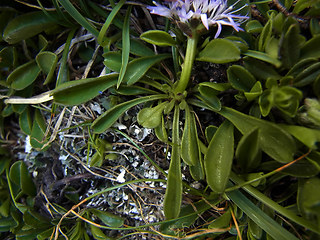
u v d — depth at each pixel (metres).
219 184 0.05
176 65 0.06
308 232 0.06
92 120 0.07
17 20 0.06
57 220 0.07
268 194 0.06
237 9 0.06
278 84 0.06
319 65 0.05
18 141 0.08
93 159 0.06
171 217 0.06
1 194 0.07
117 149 0.07
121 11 0.07
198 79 0.06
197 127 0.06
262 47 0.06
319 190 0.05
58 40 0.07
